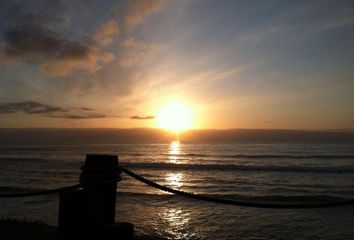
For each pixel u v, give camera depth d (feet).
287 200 88.22
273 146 426.92
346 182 122.83
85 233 7.55
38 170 167.73
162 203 79.25
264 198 90.74
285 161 211.41
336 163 195.11
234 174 149.07
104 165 8.36
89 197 7.69
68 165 193.16
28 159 237.66
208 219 62.54
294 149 349.00
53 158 248.93
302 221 60.44
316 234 52.42
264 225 57.88
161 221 61.16
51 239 29.37
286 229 55.36
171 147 451.12
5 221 40.24
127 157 261.85
